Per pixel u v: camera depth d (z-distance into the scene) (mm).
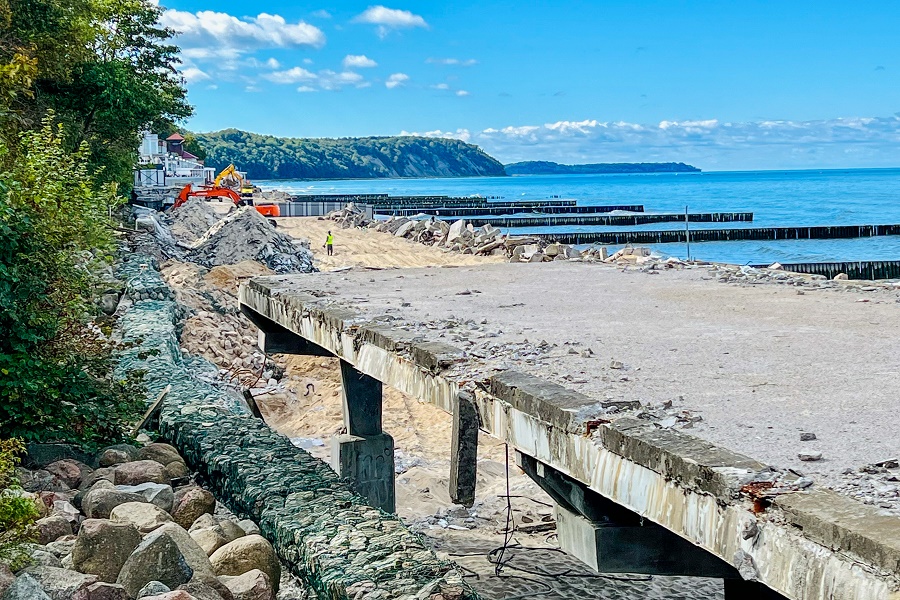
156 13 45625
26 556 5922
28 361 8633
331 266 37031
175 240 30672
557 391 5754
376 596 5574
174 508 7859
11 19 22922
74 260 9797
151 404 10883
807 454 4359
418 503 13133
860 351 7168
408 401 18500
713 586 10297
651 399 5668
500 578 10359
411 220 52375
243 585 6180
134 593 5844
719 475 4055
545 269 14625
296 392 19375
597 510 5855
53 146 9875
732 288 11672
